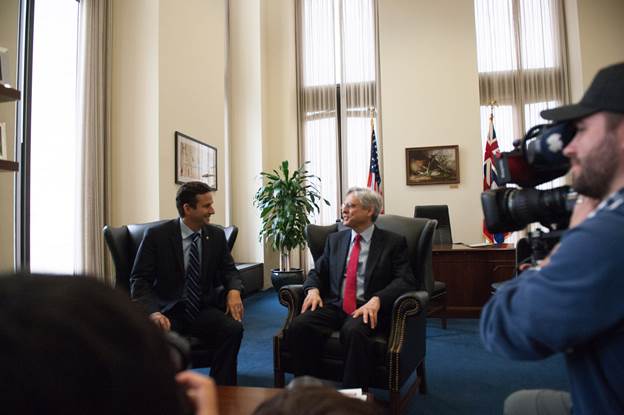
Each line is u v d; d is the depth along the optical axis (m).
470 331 3.62
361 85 6.54
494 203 1.00
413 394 2.19
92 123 3.64
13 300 0.23
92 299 0.26
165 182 3.96
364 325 1.96
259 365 2.83
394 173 6.10
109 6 3.92
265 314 4.43
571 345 0.69
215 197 4.96
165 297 2.23
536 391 1.16
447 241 4.72
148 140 3.89
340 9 6.68
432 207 4.88
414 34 6.12
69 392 0.22
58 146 3.42
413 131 6.07
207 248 2.37
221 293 2.43
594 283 0.65
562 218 0.95
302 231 5.38
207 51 4.83
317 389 0.44
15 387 0.20
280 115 6.40
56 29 3.44
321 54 6.71
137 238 2.39
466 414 2.06
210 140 4.85
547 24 6.26
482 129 6.27
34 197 3.22
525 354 0.75
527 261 1.05
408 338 1.98
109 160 3.86
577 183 0.79
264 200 5.46
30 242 3.14
